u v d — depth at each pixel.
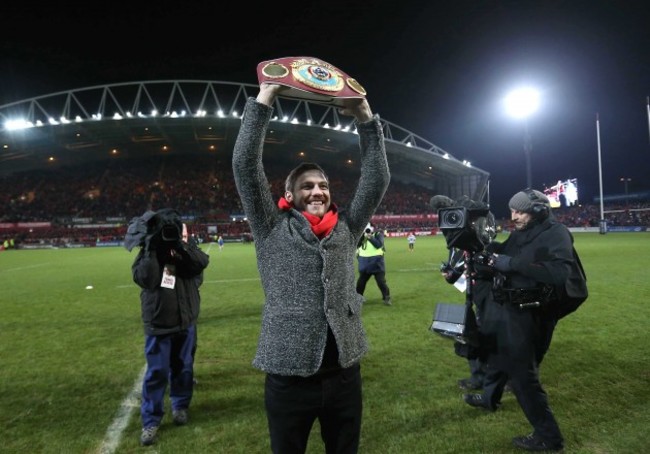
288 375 1.80
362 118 2.06
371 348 5.71
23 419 3.87
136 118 43.00
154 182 57.09
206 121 45.38
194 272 3.83
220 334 6.70
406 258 19.61
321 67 1.96
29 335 6.82
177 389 3.78
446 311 3.05
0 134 41.22
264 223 1.94
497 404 3.67
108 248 39.19
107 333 6.91
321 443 3.37
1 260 24.16
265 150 58.66
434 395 4.17
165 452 3.26
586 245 23.67
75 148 51.28
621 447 3.15
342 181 61.84
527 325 3.05
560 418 3.61
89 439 3.49
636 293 9.12
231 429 3.60
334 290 1.86
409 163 58.22
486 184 58.84
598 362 4.94
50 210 50.06
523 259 2.91
